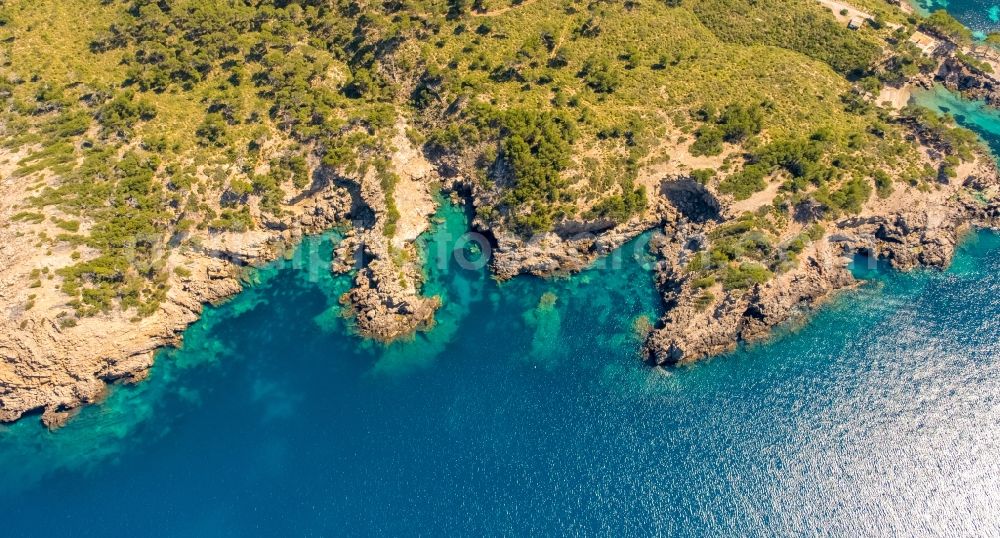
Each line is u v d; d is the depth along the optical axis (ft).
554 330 312.71
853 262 326.24
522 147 334.44
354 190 350.43
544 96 361.10
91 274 303.27
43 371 287.07
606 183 331.77
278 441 282.15
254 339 318.45
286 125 358.23
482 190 345.92
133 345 304.91
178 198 333.83
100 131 352.49
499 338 311.68
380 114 361.10
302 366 307.78
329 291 333.01
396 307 316.81
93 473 276.41
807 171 323.98
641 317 313.32
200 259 333.21
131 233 321.93
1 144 344.08
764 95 366.43
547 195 329.93
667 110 358.43
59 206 315.78
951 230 334.65
